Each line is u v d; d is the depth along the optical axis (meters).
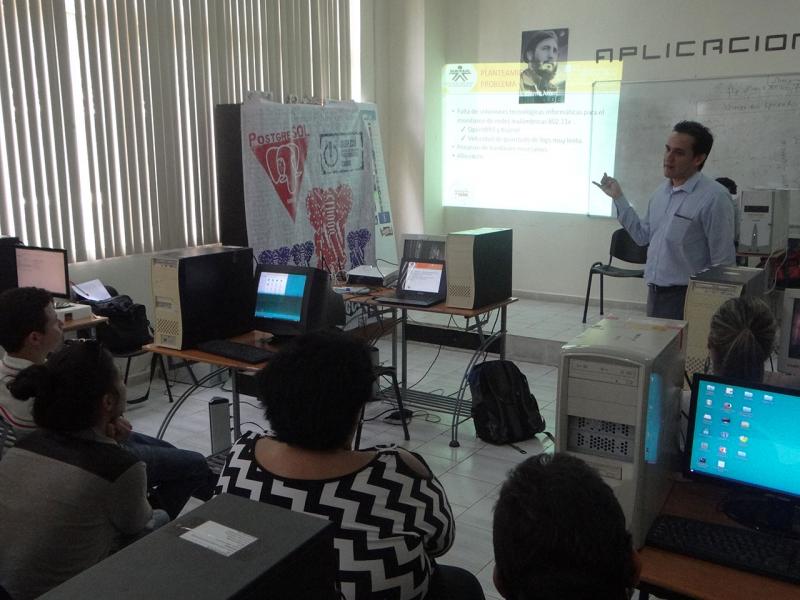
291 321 3.33
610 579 0.85
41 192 4.23
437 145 7.15
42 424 1.65
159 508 2.55
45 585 1.56
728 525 1.68
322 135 5.63
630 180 6.39
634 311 6.52
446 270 4.04
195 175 5.12
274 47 5.64
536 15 6.57
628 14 6.16
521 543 0.86
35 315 2.40
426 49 6.78
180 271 3.14
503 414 3.87
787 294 2.16
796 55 5.55
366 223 6.16
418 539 1.33
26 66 4.07
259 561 0.65
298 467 1.33
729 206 3.26
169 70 4.84
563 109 6.57
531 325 6.00
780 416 1.63
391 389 4.58
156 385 4.88
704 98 5.95
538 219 6.89
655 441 1.62
